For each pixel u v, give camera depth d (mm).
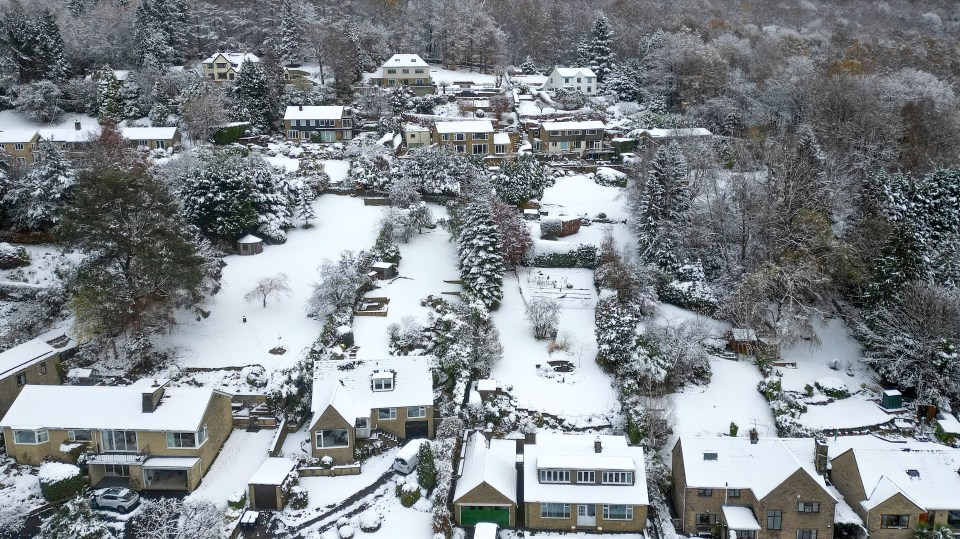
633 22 161375
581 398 60438
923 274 65750
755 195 75562
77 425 50719
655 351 60312
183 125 103812
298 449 54656
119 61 127812
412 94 124875
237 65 129375
